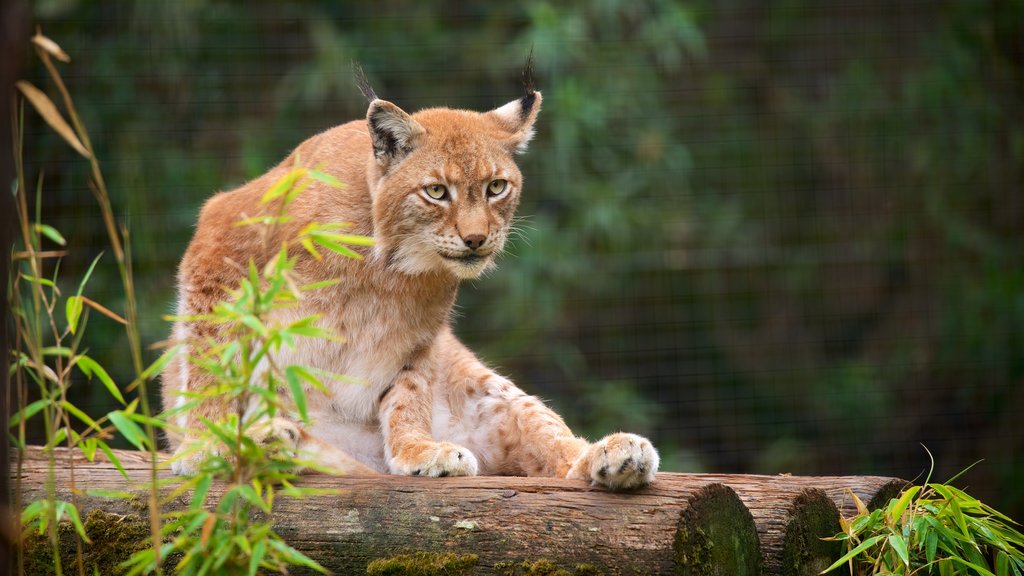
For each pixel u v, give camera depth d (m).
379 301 6.95
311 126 14.01
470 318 14.26
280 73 13.91
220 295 6.84
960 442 14.73
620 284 14.82
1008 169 15.56
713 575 5.14
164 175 12.92
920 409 14.95
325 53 13.72
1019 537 5.90
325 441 6.68
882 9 16.14
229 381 4.79
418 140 7.13
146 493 5.72
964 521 5.76
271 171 7.51
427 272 7.09
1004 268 15.02
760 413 14.88
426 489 5.45
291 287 4.71
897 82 15.98
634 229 14.86
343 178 7.07
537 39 13.55
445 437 7.43
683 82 15.94
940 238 15.65
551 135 14.20
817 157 15.96
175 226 12.67
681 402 14.76
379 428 7.13
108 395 11.81
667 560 4.97
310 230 5.11
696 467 13.66
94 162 4.52
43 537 5.62
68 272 12.14
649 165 14.82
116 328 11.98
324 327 6.75
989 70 15.70
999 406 14.76
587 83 14.24
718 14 16.31
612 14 14.04
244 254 6.90
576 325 14.69
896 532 5.66
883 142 15.85
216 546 4.68
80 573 5.16
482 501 5.32
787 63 16.17
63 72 12.81
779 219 15.80
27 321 4.95
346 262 6.82
